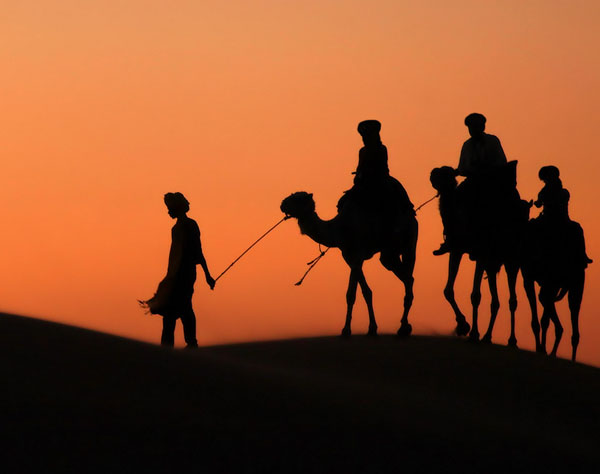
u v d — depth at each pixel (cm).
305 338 6334
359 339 6259
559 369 5662
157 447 3123
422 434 3641
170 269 6106
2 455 2928
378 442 3472
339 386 4356
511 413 4578
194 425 3319
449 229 6384
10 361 3641
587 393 5156
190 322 6159
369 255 6575
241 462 3130
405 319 6475
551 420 4566
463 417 4144
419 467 3328
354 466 3247
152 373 3784
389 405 4062
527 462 3562
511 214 6372
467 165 6438
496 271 6388
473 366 5453
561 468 3581
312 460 3231
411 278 6575
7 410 3197
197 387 3716
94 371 3688
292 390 3931
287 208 6544
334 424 3562
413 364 5406
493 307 6400
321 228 6562
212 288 6231
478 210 6347
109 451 3042
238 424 3403
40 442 3033
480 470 3403
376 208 6525
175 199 6178
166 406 3456
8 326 4122
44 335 4059
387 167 6669
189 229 6153
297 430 3444
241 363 4488
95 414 3272
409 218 6594
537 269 7106
